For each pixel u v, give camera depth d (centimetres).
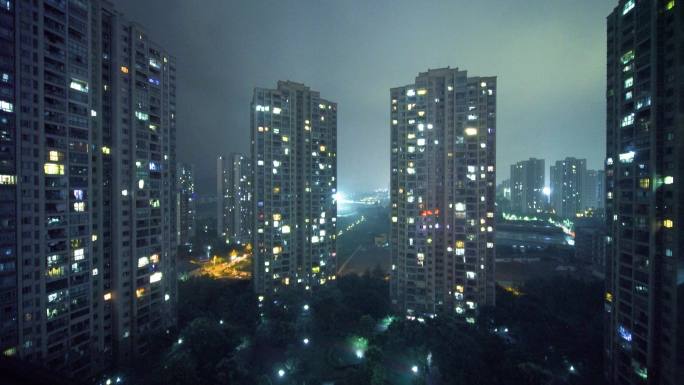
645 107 5619
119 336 7544
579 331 8062
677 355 5109
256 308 10206
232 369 6562
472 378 6347
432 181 9956
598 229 15812
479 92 9538
